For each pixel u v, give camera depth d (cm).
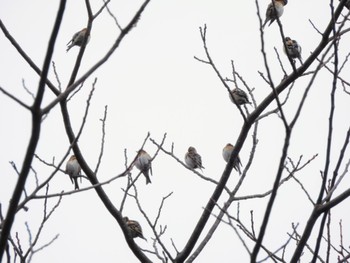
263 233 730
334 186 856
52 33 664
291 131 738
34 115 690
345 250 1037
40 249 908
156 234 1162
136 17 738
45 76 679
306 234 841
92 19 1031
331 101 812
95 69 734
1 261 700
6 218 701
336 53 813
